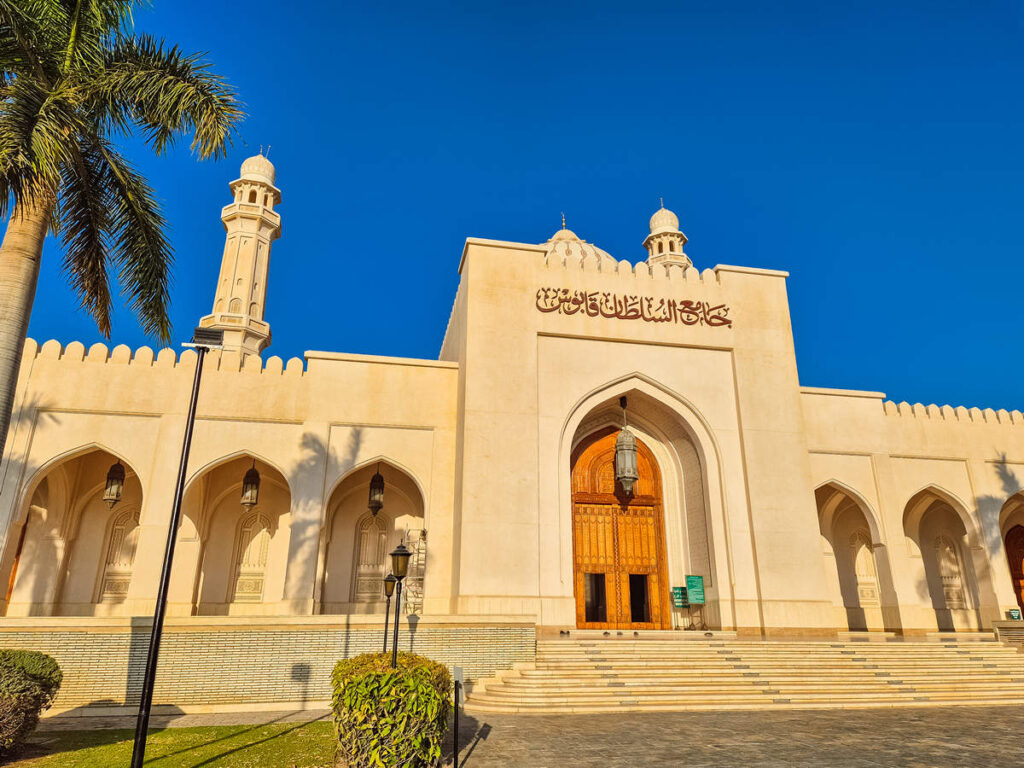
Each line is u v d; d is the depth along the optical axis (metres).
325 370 13.43
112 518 14.20
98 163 8.59
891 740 6.54
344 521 14.39
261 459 12.98
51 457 12.38
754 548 12.99
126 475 14.39
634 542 14.28
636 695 8.66
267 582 13.96
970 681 9.68
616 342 13.91
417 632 9.39
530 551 12.06
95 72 8.06
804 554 13.07
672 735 6.77
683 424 14.06
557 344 13.63
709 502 13.47
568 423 13.29
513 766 5.57
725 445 13.73
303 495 12.60
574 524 14.11
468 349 13.02
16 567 13.30
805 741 6.48
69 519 13.79
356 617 9.27
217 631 8.78
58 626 8.35
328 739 6.62
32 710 5.93
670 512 14.51
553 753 6.02
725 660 9.94
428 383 13.80
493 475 12.34
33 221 7.50
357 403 13.37
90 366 12.94
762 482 13.40
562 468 13.04
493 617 9.70
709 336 14.23
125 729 7.34
